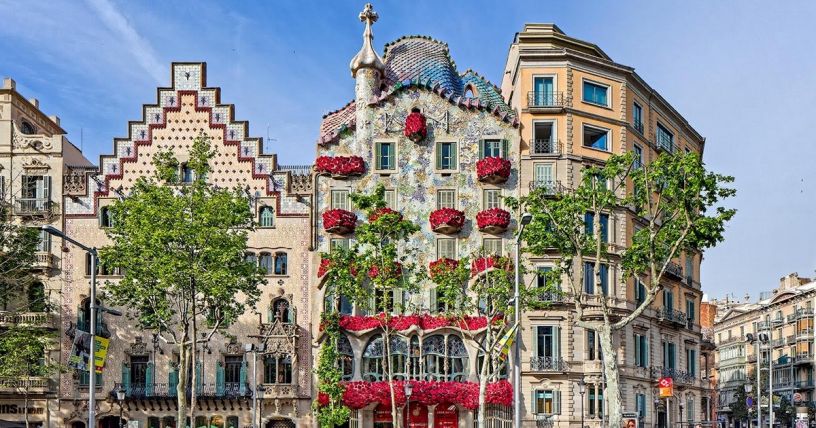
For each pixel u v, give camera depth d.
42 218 64.00
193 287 50.25
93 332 37.53
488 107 65.12
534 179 64.00
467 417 61.50
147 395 61.06
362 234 51.41
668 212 46.00
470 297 56.16
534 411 60.56
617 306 62.88
